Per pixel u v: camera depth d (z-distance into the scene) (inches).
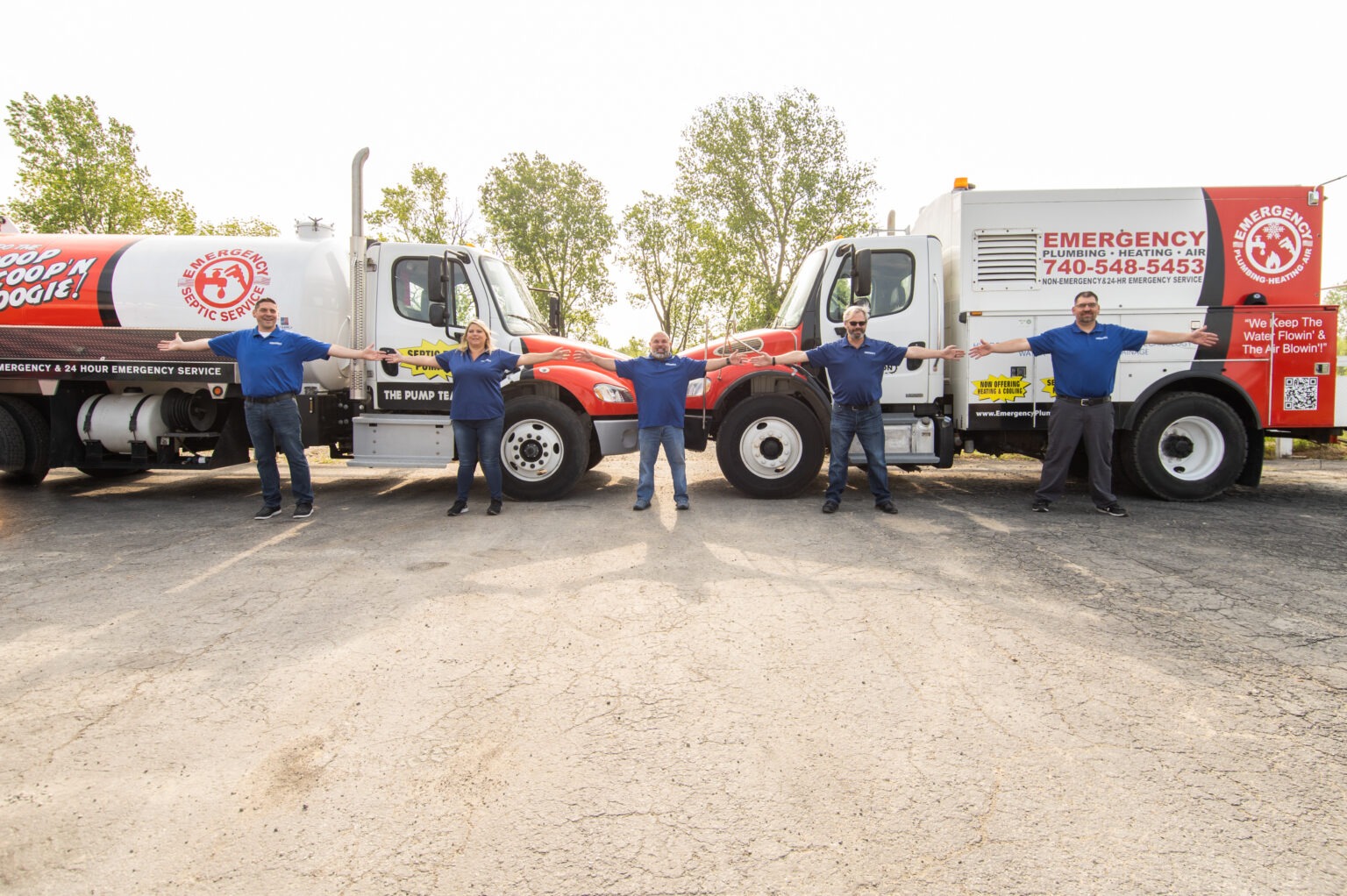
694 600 174.7
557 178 1090.1
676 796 97.7
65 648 147.3
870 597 176.1
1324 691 127.8
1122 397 297.3
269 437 274.5
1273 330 294.0
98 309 309.7
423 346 312.2
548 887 81.0
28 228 856.3
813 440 298.2
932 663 138.9
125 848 88.2
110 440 317.4
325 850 87.7
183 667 137.9
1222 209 295.1
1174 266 296.4
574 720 118.0
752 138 1050.7
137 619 163.8
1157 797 97.0
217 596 179.2
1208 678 132.8
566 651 145.1
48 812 95.0
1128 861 84.6
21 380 316.8
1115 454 330.0
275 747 110.3
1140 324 296.4
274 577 195.2
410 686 130.0
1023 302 299.0
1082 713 119.7
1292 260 294.5
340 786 100.6
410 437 306.5
